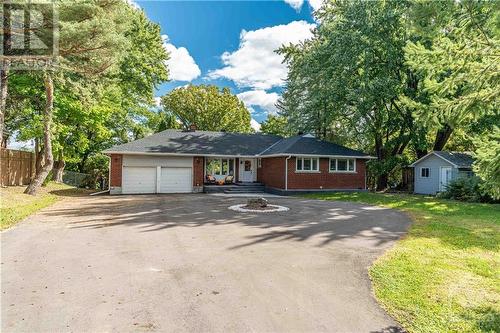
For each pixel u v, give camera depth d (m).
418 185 25.58
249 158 27.17
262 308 4.58
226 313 4.40
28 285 5.27
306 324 4.15
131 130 30.48
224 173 26.78
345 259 6.95
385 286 5.42
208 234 9.29
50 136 17.84
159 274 5.88
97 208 14.43
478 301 4.88
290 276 5.89
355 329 4.05
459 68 6.45
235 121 45.19
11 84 17.31
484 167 5.77
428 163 24.70
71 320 4.13
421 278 5.79
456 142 27.55
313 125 27.56
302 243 8.34
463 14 6.53
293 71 29.28
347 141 29.88
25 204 13.73
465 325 4.16
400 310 4.57
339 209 14.89
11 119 20.34
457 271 6.17
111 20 13.55
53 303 4.61
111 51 13.81
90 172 34.28
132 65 26.59
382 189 28.27
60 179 26.11
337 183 24.66
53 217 11.88
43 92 18.77
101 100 20.80
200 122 43.19
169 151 23.44
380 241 8.61
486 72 5.91
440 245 8.15
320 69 24.62
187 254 7.20
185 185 24.16
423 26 7.69
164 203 16.61
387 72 22.66
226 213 13.30
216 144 26.44
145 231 9.61
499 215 13.09
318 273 6.06
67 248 7.55
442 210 14.62
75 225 10.40
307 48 29.38
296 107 30.08
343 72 23.02
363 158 25.17
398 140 25.73
